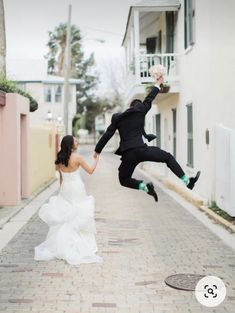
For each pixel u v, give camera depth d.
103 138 6.31
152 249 8.86
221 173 11.82
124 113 5.95
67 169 8.30
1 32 16.33
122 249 8.84
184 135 17.95
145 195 16.59
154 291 6.52
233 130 10.70
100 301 6.13
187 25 16.77
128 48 23.67
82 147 60.28
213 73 13.30
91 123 72.50
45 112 47.41
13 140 13.83
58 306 5.95
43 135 20.06
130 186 6.07
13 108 13.80
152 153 5.86
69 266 7.70
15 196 13.84
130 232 10.36
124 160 5.93
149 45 24.48
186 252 8.64
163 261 8.03
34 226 11.04
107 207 13.90
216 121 13.16
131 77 20.92
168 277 7.11
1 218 11.76
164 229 10.70
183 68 17.94
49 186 19.91
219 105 12.99
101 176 24.00
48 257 8.07
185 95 17.58
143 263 7.90
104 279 7.04
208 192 13.68
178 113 19.16
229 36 12.30
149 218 12.10
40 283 6.84
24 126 15.61
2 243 9.26
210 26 13.34
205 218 12.04
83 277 7.13
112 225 11.14
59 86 48.03
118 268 7.61
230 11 12.27
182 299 6.21
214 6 13.06
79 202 8.28
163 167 22.81
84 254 7.96
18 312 5.75
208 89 13.66
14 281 6.93
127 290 6.56
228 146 11.08
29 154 15.94
